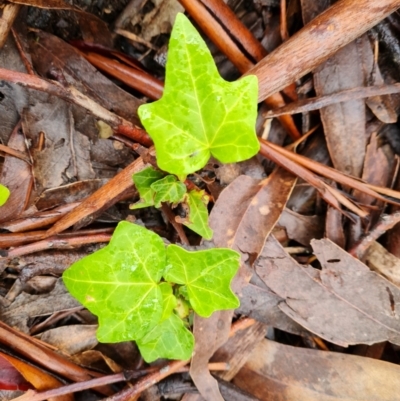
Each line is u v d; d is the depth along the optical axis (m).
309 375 0.21
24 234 0.19
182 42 0.16
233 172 0.21
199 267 0.18
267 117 0.21
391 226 0.21
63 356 0.21
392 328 0.20
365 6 0.18
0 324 0.20
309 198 0.22
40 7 0.19
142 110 0.16
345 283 0.20
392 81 0.21
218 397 0.20
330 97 0.20
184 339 0.19
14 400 0.19
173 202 0.19
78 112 0.20
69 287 0.17
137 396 0.20
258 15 0.21
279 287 0.20
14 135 0.20
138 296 0.18
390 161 0.22
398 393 0.20
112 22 0.21
